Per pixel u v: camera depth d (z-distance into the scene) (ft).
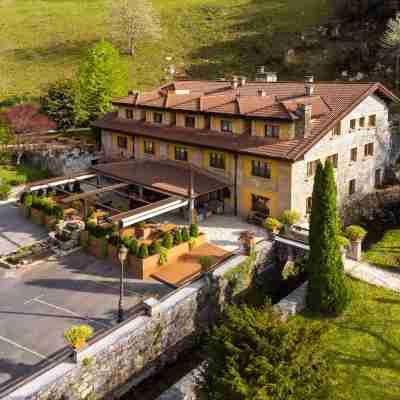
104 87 217.36
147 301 87.10
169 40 344.49
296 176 122.72
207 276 97.86
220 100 146.00
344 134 137.80
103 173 147.13
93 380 76.59
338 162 137.49
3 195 160.15
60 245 121.19
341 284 94.02
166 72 296.30
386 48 255.91
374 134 152.76
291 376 57.52
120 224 110.22
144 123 165.48
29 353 80.74
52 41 356.38
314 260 94.32
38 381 70.13
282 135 125.80
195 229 117.70
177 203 123.54
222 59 304.30
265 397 54.29
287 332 60.59
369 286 102.78
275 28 328.49
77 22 392.27
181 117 152.56
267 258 114.01
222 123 140.87
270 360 58.44
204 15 378.12
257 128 131.85
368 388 75.31
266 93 149.89
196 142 140.77
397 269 110.01
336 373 61.77
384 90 144.77
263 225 119.34
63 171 187.62
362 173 150.51
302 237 117.70
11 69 312.71
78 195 127.75
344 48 277.64
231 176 136.67
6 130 201.16
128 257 108.27
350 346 85.15
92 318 90.84
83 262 113.91
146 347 85.61
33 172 192.54
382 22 291.58
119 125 171.73
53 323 89.35
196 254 114.11
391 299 97.86
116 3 334.44
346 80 251.80
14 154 204.95
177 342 92.38
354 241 114.01
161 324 87.97
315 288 94.68
